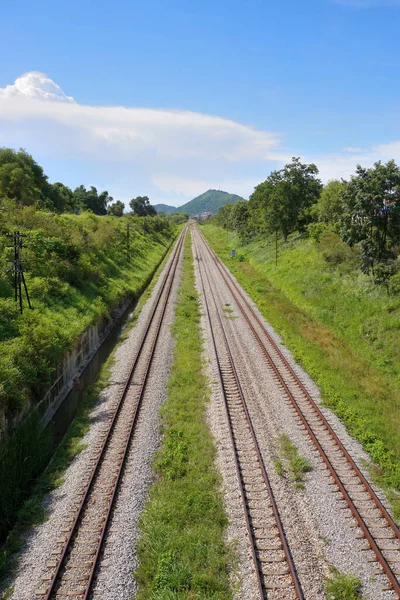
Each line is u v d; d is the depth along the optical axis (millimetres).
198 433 15531
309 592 8898
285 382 19391
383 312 25344
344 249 37594
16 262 20750
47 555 10133
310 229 47781
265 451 14031
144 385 19344
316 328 27500
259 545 10156
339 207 46250
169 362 22453
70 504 11906
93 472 13047
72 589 9180
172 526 10953
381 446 14219
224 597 8930
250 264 54938
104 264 40062
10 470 12570
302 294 34906
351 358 22641
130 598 9055
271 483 12398
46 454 14805
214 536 10555
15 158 52500
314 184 54812
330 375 20125
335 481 12453
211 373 20594
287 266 43281
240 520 11023
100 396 18859
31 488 12961
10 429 14492
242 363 21828
